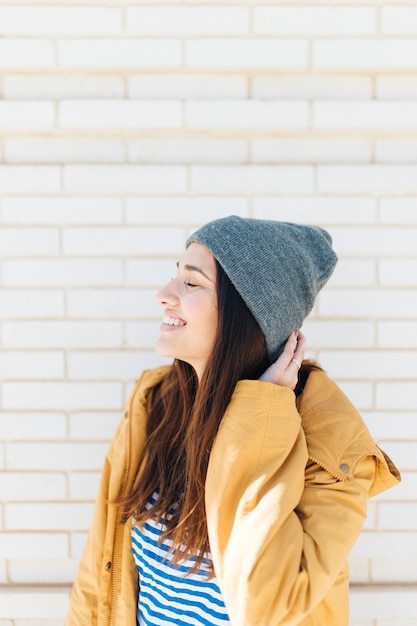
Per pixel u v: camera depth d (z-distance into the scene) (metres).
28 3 1.93
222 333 1.31
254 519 1.14
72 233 1.98
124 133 1.99
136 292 1.99
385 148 2.00
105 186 1.97
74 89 1.98
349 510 1.20
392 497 2.00
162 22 1.93
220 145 1.99
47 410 2.01
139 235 1.98
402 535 2.00
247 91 1.98
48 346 2.00
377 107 1.94
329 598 1.29
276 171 1.96
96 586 1.56
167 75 1.97
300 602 1.10
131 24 1.93
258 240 1.32
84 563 1.60
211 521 1.21
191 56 1.93
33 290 1.99
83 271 1.99
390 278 1.98
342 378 2.00
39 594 2.02
